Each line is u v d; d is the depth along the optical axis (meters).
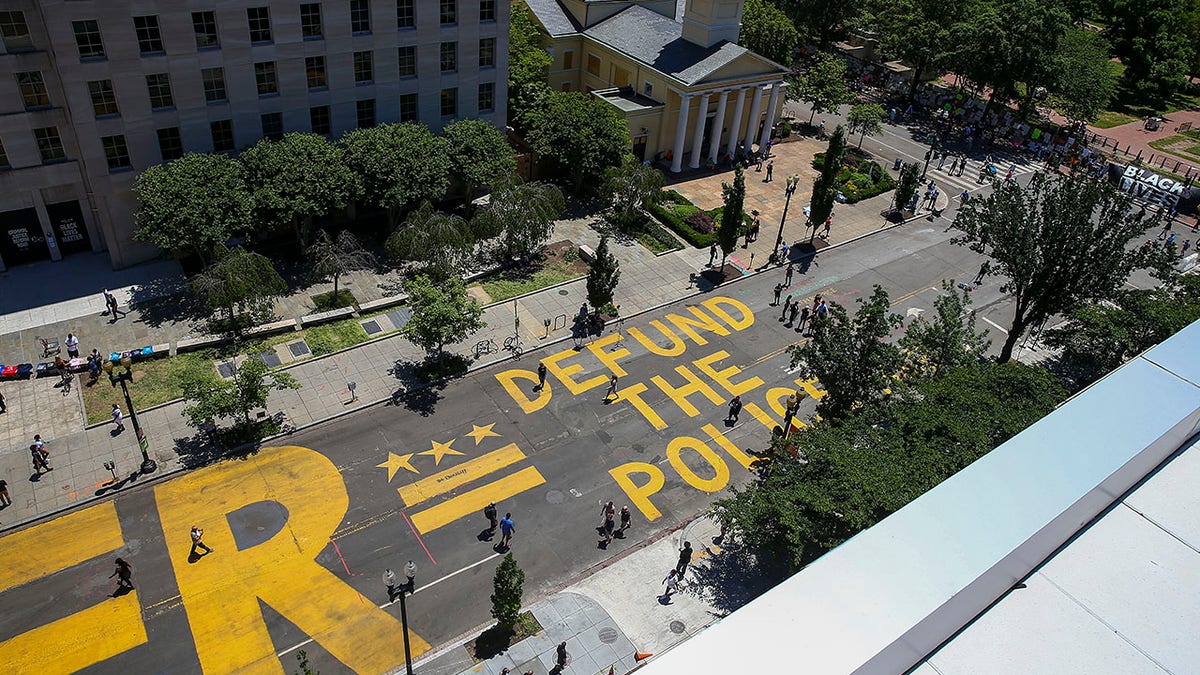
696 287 51.75
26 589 30.14
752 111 67.31
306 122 49.94
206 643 28.89
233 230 43.38
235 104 46.78
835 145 54.06
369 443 37.81
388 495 35.28
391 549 32.91
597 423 40.34
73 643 28.50
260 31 45.81
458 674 28.58
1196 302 37.12
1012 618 8.78
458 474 36.66
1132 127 90.31
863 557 8.16
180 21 42.94
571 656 29.39
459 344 44.59
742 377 44.41
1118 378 11.21
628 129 63.22
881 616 7.51
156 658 28.30
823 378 35.19
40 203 44.97
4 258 46.00
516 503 35.56
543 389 42.12
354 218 54.03
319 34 48.03
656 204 58.38
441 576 32.03
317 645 29.20
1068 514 9.00
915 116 84.06
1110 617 8.88
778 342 47.50
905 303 52.31
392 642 29.48
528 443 38.75
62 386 39.12
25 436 36.34
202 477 35.25
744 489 37.09
